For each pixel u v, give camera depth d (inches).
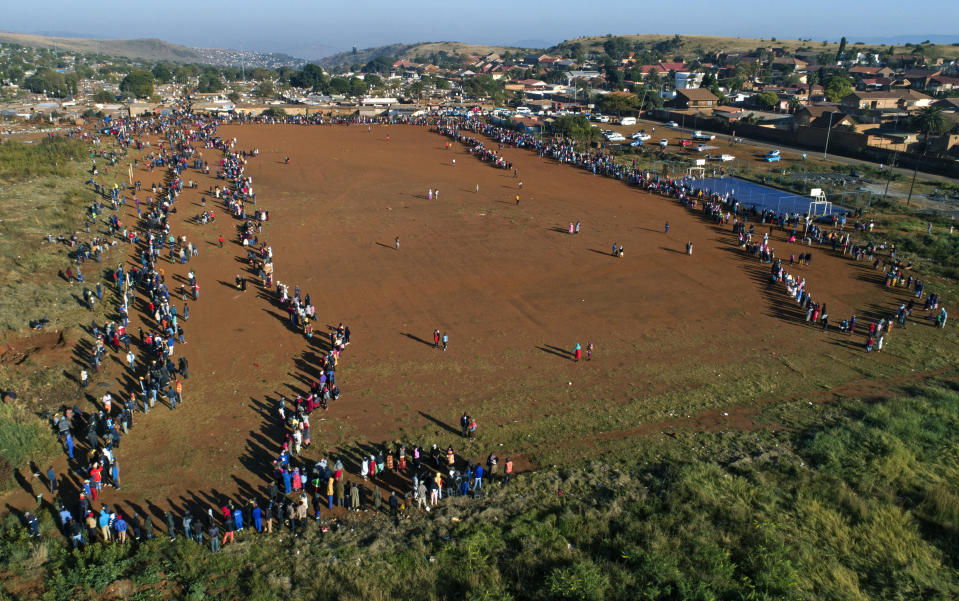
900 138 3710.6
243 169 3159.5
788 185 3097.9
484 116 5689.0
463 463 1048.8
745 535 850.8
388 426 1153.4
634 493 949.8
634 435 1125.7
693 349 1480.1
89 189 2581.2
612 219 2546.8
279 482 989.2
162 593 754.8
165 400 1220.5
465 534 868.6
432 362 1403.8
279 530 896.9
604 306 1723.7
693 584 759.7
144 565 800.9
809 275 1941.4
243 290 1779.0
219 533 876.0
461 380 1327.5
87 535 842.2
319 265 2005.4
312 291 1798.7
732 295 1798.7
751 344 1507.1
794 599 729.0
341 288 1825.8
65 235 2026.3
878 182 3129.9
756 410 1214.3
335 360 1350.9
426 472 1022.4
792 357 1441.9
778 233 2351.1
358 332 1550.2
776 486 959.6
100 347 1337.4
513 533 863.1
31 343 1403.8
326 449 1078.4
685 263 2053.4
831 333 1572.3
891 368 1395.2
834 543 839.7
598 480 991.0
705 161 3705.7
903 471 992.9
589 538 855.7
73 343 1406.3
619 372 1369.3
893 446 1047.6
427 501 958.4
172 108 5378.9
